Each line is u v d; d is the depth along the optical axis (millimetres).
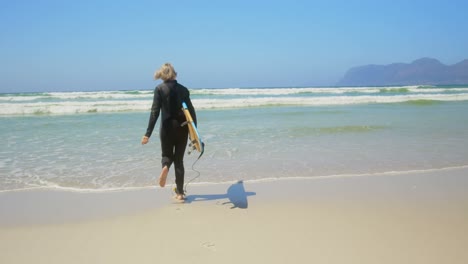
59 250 3254
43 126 12609
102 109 19438
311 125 12102
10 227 3789
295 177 5746
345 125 12031
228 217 4039
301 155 7367
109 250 3242
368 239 3398
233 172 6090
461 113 16234
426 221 3850
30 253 3197
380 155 7328
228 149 8008
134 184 5461
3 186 5324
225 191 5074
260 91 41000
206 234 3564
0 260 3066
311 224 3793
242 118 14602
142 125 12922
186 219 3998
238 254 3121
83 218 4047
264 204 4473
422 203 4445
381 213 4105
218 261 2994
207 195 4906
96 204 4539
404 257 3033
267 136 9805
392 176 5777
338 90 43031
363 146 8312
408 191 4953
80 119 15117
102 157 7332
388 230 3611
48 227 3789
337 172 6039
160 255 3125
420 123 12492
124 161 6969
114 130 11516
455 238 3414
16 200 4707
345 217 3990
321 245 3279
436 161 6781
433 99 26250
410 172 6016
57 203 4586
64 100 28109
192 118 4750
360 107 20594
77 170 6250
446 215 4027
